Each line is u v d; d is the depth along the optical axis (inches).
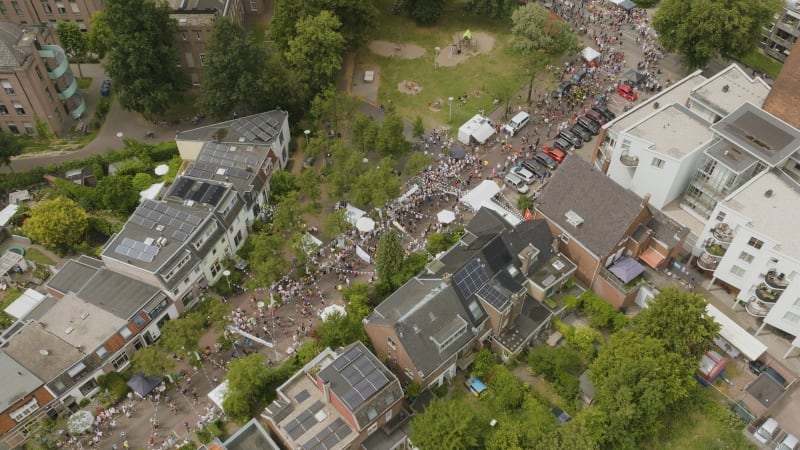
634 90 5305.1
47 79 4859.7
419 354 3284.9
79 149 4906.5
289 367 3484.3
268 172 4483.3
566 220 3875.5
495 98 5393.7
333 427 3073.3
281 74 4832.7
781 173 3870.6
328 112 4827.8
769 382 3403.1
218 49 4589.1
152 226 3848.4
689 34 5014.8
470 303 3494.1
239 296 3971.5
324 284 4020.7
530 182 4606.3
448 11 6333.7
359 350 3228.3
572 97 5285.4
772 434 3267.7
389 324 3292.3
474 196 4384.8
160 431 3351.4
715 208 3754.9
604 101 5236.2
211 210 3924.7
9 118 4874.5
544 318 3681.1
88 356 3383.4
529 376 3555.6
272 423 3112.7
